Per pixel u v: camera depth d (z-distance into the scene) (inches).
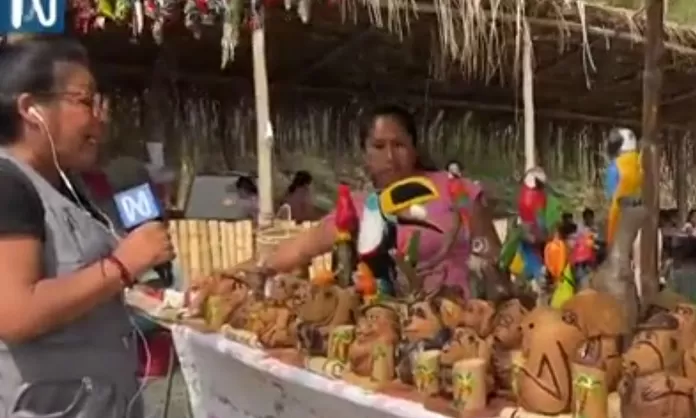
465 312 60.6
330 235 84.7
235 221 159.3
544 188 69.1
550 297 60.6
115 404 57.6
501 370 52.2
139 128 216.1
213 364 81.1
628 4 155.6
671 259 97.7
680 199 265.1
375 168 91.4
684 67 178.9
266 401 71.8
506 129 253.6
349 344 62.0
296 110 234.7
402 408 52.7
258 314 72.6
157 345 112.1
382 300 69.6
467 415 50.3
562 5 144.3
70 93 55.0
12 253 50.9
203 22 137.6
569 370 49.0
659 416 43.7
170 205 205.8
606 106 240.8
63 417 54.9
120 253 53.8
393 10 135.3
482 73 194.1
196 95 223.1
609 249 57.5
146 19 151.9
